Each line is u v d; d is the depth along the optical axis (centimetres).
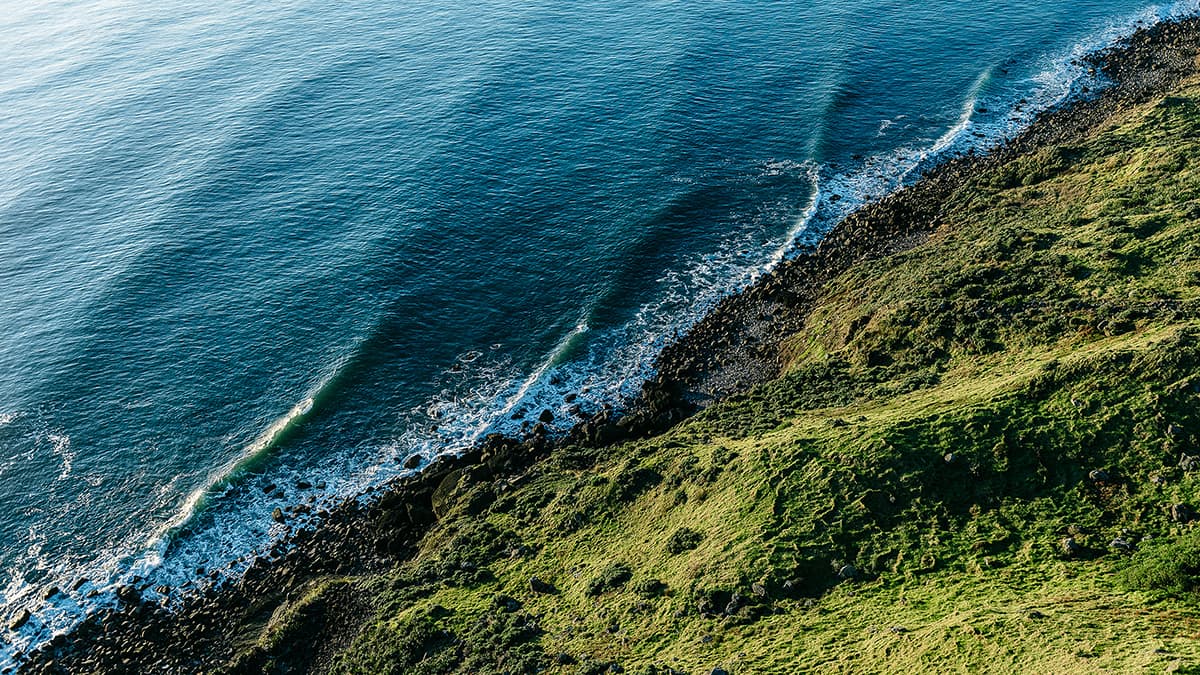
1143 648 2455
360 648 3669
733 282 6406
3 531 4606
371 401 5462
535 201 7525
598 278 6544
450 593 3869
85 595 4266
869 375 4794
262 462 5006
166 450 5119
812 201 7344
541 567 3912
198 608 4178
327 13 12794
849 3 11956
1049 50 10156
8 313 6256
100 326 6091
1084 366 3859
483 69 10175
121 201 7638
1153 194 5731
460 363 5788
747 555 3444
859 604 3142
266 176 7975
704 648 3105
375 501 4750
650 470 4306
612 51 10619
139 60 11125
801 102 9138
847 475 3666
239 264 6769
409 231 7069
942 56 10194
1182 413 3503
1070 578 3016
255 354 5844
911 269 5794
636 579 3606
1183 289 4519
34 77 10681
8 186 7950
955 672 2600
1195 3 11269
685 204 7381
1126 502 3309
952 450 3666
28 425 5278
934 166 7725
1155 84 8544
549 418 5241
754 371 5403
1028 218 6081
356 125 8906
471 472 4769
